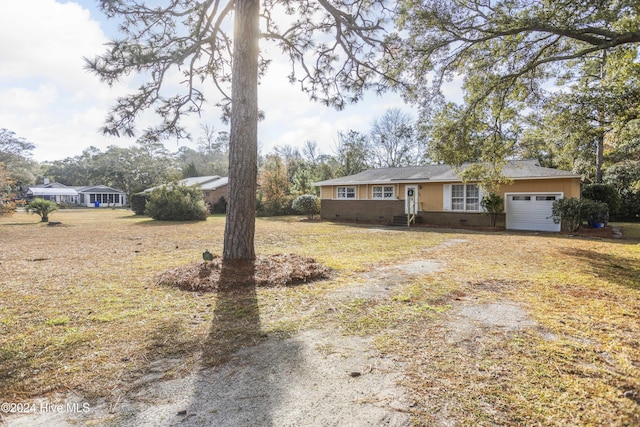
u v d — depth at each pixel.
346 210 20.80
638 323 3.47
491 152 9.98
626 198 19.31
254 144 5.93
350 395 2.19
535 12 7.18
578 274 5.79
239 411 2.02
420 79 8.56
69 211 34.44
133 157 49.56
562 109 8.34
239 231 5.88
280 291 4.68
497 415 1.96
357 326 3.42
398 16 7.38
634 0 6.26
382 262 6.94
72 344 2.98
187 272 5.40
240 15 5.74
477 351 2.82
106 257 7.79
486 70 8.74
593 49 6.97
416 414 1.97
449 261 7.07
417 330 3.30
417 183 18.12
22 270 6.27
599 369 2.51
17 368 2.54
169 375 2.46
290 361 2.67
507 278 5.51
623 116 7.73
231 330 3.32
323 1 6.97
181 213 20.70
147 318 3.66
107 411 2.02
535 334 3.19
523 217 14.76
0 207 18.88
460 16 7.70
